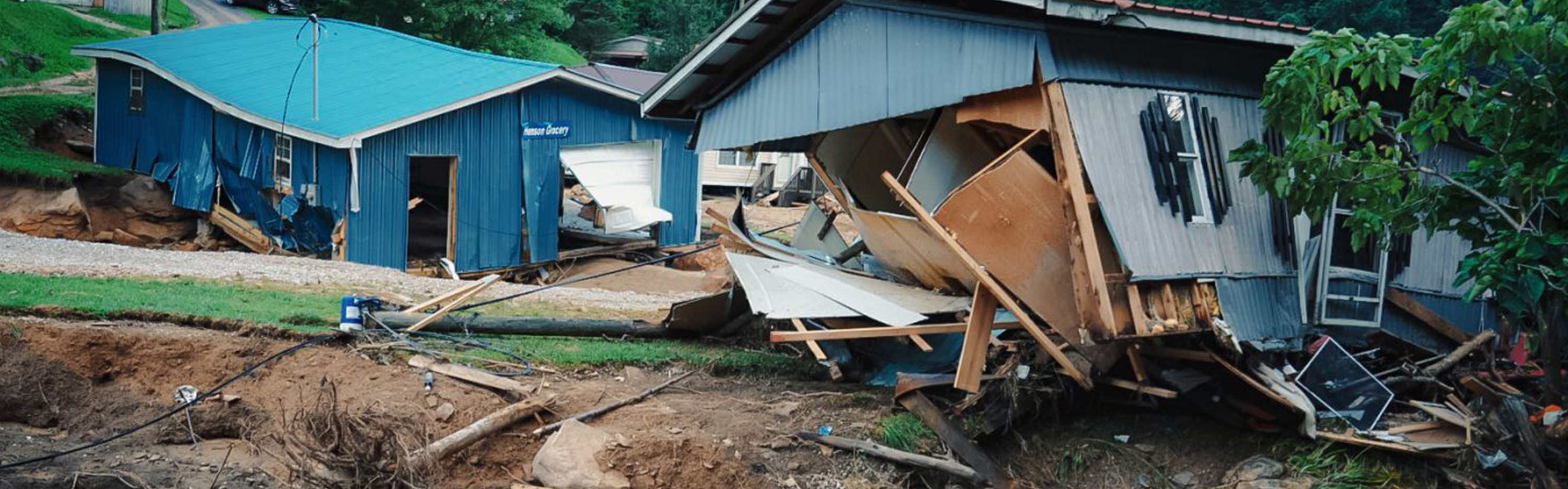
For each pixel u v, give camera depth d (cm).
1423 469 1140
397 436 1001
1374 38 1075
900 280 1508
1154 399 1270
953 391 1278
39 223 2619
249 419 1149
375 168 2330
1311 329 1289
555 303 1736
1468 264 1079
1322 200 1141
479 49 5053
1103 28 1182
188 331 1263
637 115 2800
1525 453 1076
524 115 2583
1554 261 1040
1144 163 1180
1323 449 1166
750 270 1436
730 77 1510
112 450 1084
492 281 1489
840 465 1158
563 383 1247
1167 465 1226
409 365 1241
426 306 1400
